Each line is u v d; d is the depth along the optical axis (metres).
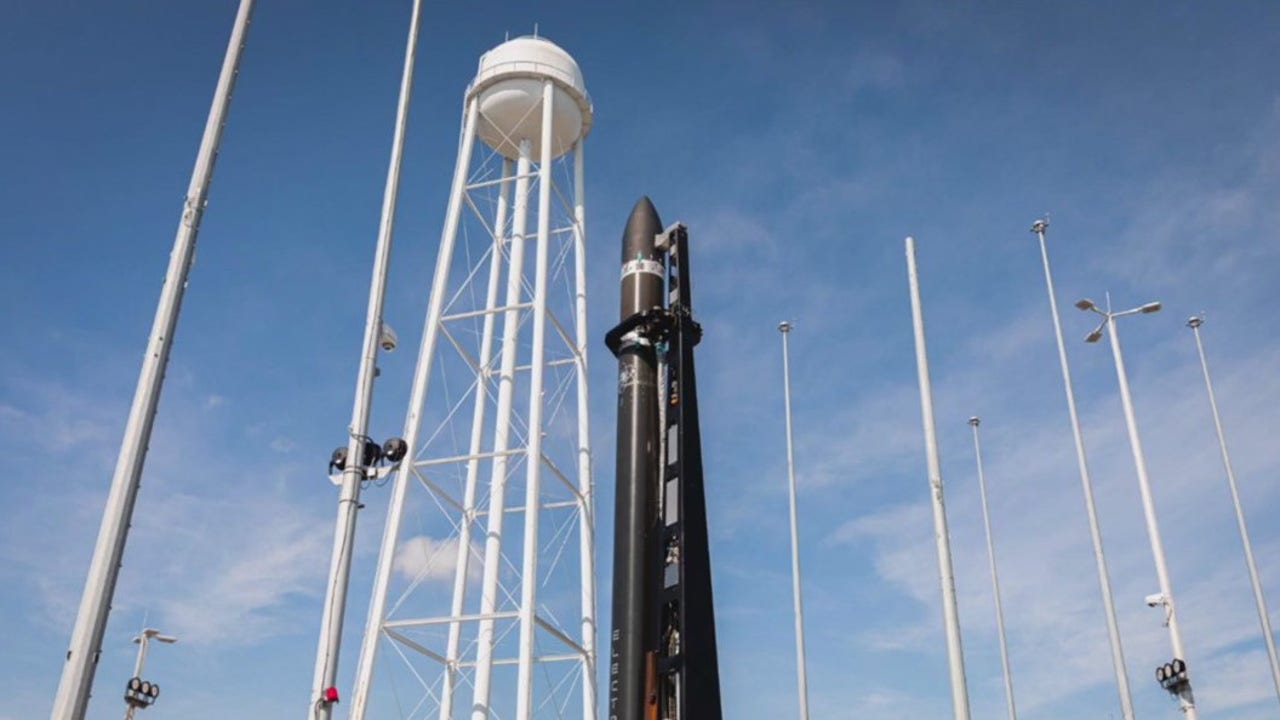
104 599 16.22
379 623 34.06
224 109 20.92
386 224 23.72
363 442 20.92
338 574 19.69
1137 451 38.50
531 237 43.72
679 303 39.03
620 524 37.16
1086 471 38.91
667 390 37.78
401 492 36.12
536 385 37.53
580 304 43.94
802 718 45.19
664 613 34.19
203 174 20.11
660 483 37.25
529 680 33.31
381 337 22.59
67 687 15.44
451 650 39.75
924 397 29.06
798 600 47.38
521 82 43.72
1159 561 36.28
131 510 16.98
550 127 42.50
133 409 17.72
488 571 38.28
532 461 36.22
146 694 40.84
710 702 32.72
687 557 34.19
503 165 47.09
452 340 39.72
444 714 39.06
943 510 27.39
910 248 31.00
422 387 37.94
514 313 41.69
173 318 18.64
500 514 39.34
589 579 39.41
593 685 37.53
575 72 44.84
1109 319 40.50
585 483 40.97
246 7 21.97
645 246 41.59
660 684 33.72
